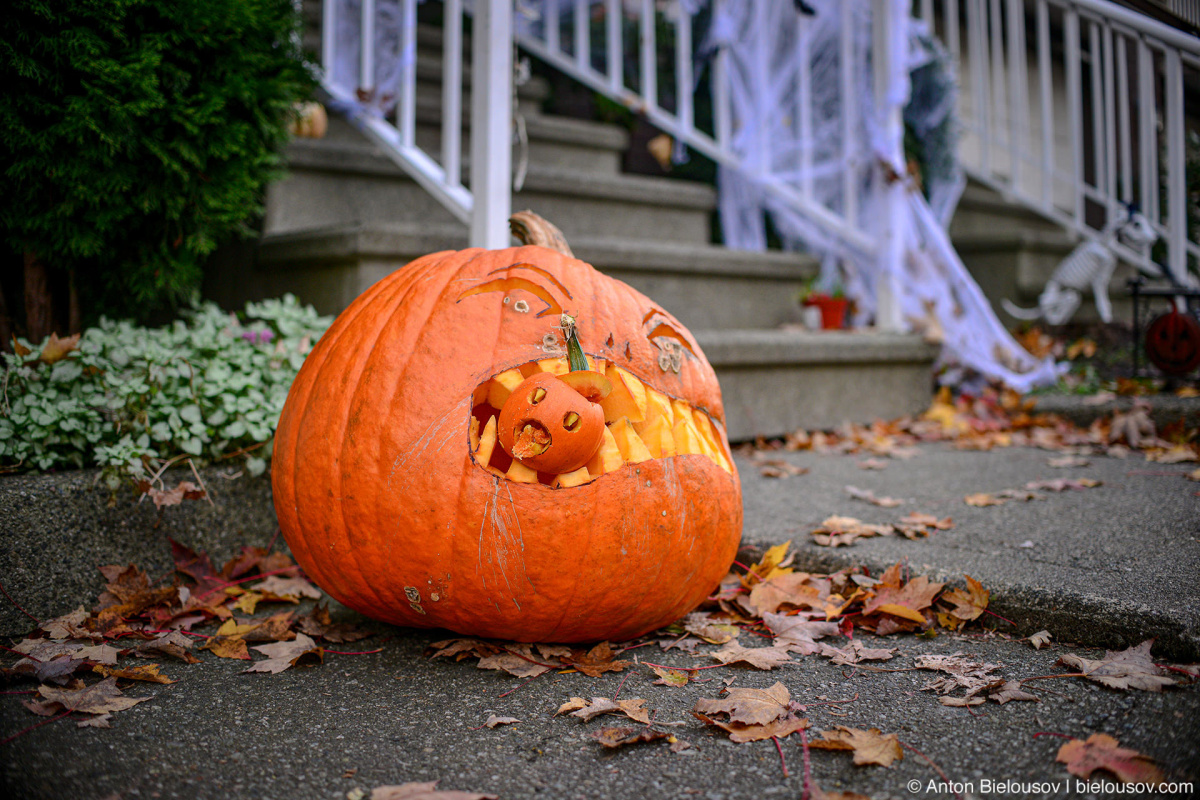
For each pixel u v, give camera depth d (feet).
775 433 12.28
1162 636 5.35
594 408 5.14
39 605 6.18
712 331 13.03
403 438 5.28
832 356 12.65
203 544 7.30
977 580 6.21
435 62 16.42
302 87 9.66
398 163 12.40
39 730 4.57
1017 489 9.25
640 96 18.54
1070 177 21.13
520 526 5.15
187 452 7.35
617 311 5.80
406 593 5.45
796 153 16.87
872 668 5.53
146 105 7.68
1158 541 7.03
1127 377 15.28
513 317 5.55
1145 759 4.08
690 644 5.97
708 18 17.30
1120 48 14.51
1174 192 13.78
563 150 16.83
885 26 14.07
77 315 8.92
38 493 6.29
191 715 4.85
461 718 4.85
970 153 22.13
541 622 5.47
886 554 6.91
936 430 13.34
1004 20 23.18
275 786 4.09
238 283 11.59
